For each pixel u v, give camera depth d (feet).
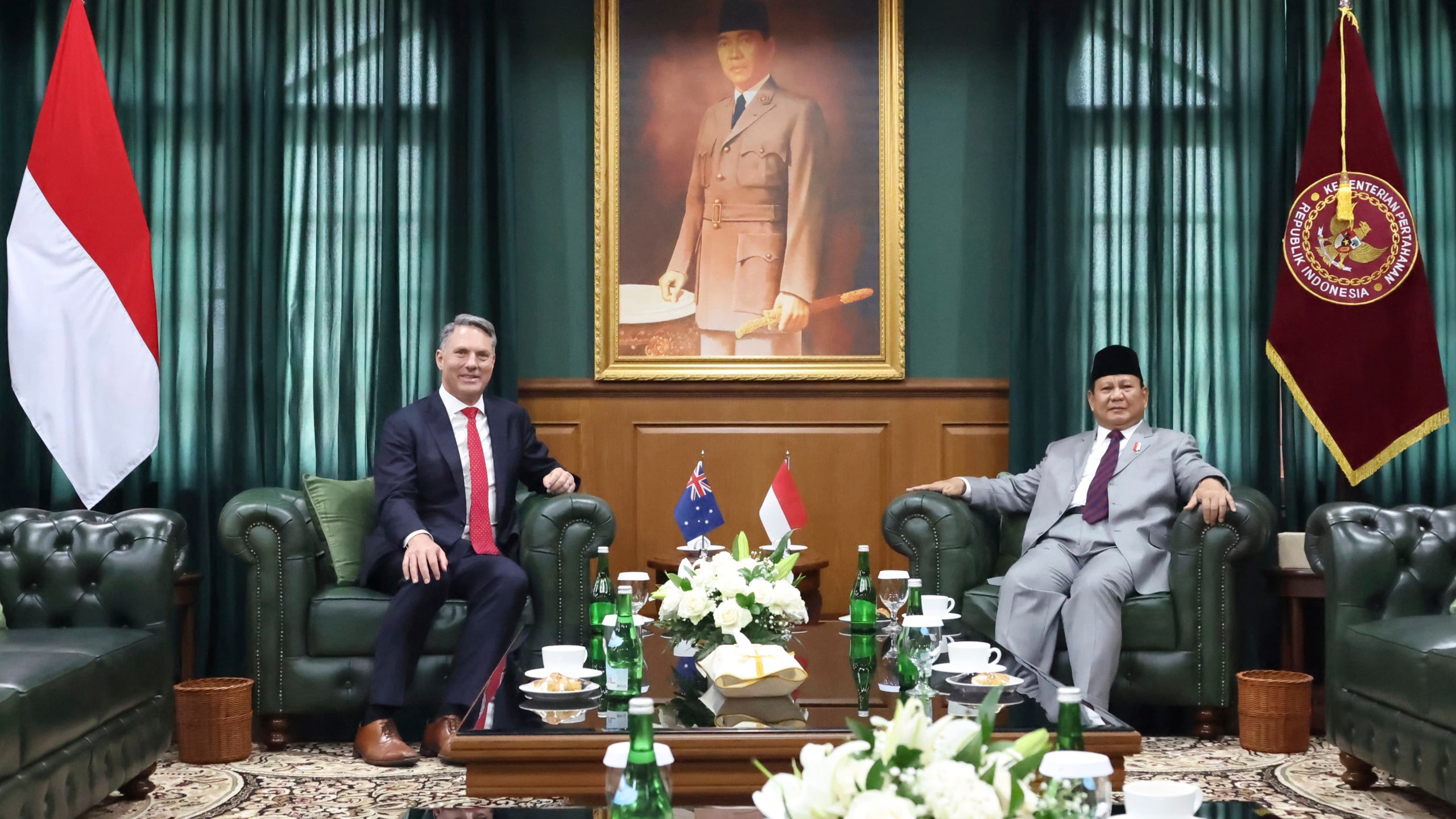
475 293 15.03
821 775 3.91
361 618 12.13
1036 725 7.04
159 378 13.69
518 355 15.65
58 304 13.07
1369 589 10.77
